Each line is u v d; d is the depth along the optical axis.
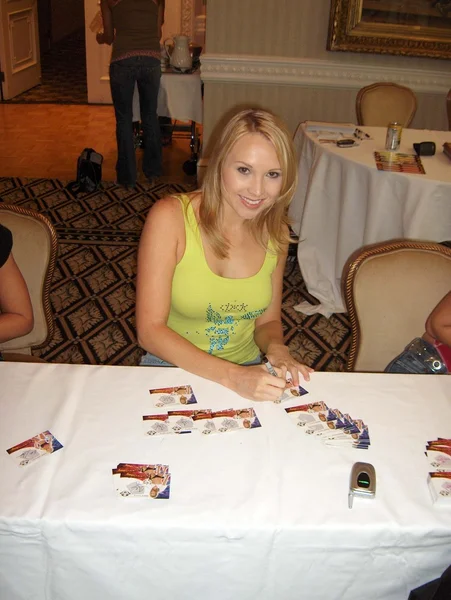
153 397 1.41
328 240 3.49
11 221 1.96
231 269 1.69
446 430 1.39
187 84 4.98
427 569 1.17
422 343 1.75
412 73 4.95
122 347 3.04
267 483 1.20
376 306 1.95
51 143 5.98
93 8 6.89
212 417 1.36
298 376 1.51
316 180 3.40
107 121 6.74
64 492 1.15
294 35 4.80
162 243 1.62
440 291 1.94
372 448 1.31
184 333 1.77
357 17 4.68
